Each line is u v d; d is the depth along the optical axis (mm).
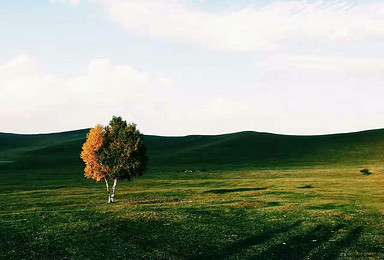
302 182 78875
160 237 33875
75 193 70125
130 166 59188
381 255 28438
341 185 72562
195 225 38344
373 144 147500
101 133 60156
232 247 31266
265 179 88125
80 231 35312
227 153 160000
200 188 75562
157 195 66312
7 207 53438
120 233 34938
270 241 32844
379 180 78812
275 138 187500
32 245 31016
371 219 40969
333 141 163875
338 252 29484
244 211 46625
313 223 39031
